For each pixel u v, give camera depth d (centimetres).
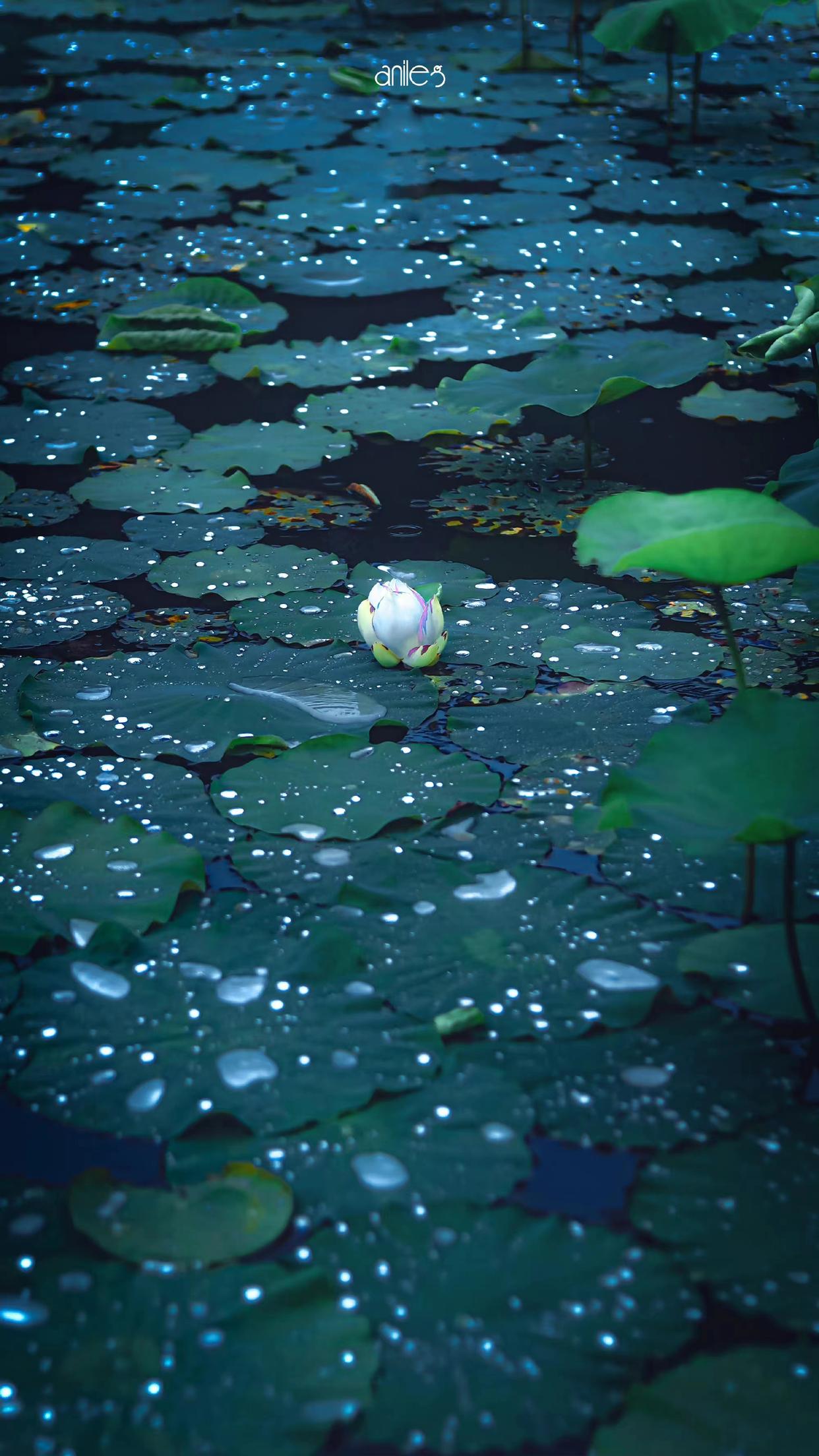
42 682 508
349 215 690
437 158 782
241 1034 461
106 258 643
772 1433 419
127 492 552
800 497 520
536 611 523
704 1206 448
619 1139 454
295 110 877
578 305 614
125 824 483
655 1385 436
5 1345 440
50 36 1062
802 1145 453
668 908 476
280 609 524
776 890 477
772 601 528
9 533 541
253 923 473
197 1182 450
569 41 1015
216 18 1134
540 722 502
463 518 548
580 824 485
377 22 1117
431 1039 461
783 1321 441
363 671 511
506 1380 438
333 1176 451
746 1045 461
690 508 472
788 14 1123
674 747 464
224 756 498
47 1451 416
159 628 520
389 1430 425
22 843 481
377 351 598
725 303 616
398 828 485
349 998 465
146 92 915
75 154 791
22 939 469
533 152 793
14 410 579
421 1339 441
